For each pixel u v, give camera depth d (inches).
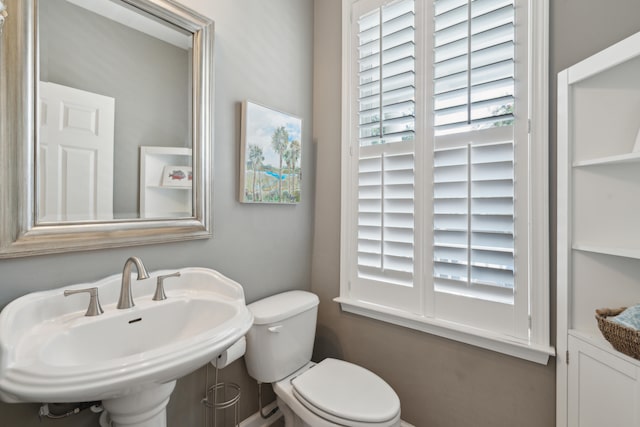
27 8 35.7
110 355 38.5
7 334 29.5
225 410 59.4
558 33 46.8
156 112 47.9
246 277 62.3
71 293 37.3
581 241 42.7
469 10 54.0
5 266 35.3
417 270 60.6
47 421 39.2
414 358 61.8
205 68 52.8
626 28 41.7
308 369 62.4
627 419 35.7
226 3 57.6
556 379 46.7
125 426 36.3
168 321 44.3
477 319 53.7
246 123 60.0
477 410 54.6
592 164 40.9
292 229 72.2
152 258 48.0
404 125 62.4
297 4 72.9
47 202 37.7
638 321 36.3
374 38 67.1
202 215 53.1
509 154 50.7
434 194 58.3
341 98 72.5
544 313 47.5
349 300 69.6
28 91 35.8
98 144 42.1
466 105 54.4
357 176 69.5
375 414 45.4
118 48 44.0
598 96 40.9
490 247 52.4
